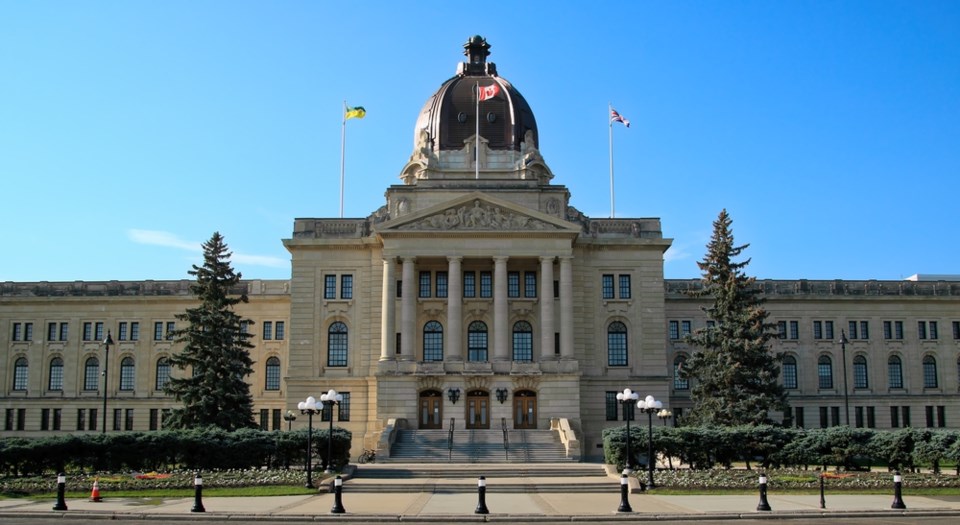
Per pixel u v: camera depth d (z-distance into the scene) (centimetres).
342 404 9706
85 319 12438
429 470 6981
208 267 9400
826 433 6831
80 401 12238
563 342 9325
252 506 5078
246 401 9150
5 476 6184
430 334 9712
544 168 10656
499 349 9306
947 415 12281
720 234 9525
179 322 12306
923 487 5878
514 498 5644
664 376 9762
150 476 6172
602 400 9712
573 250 9962
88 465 6531
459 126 10712
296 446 6844
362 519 4581
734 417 8681
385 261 9462
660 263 10000
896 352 12344
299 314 9869
